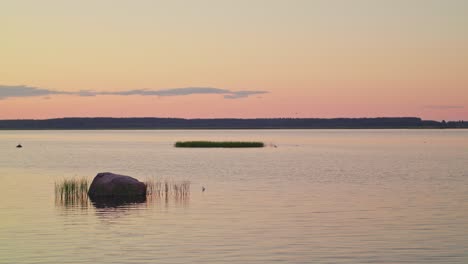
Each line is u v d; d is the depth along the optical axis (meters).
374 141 155.75
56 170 57.62
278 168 59.16
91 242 22.22
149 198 34.59
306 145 127.00
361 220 26.83
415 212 29.08
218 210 29.88
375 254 20.47
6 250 20.95
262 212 29.17
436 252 20.72
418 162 68.88
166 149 106.12
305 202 32.75
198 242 22.25
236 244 21.95
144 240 22.58
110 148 113.44
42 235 23.52
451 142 145.62
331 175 50.88
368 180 46.12
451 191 38.12
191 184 43.06
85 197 34.72
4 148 114.38
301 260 19.70
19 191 38.22
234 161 70.75
